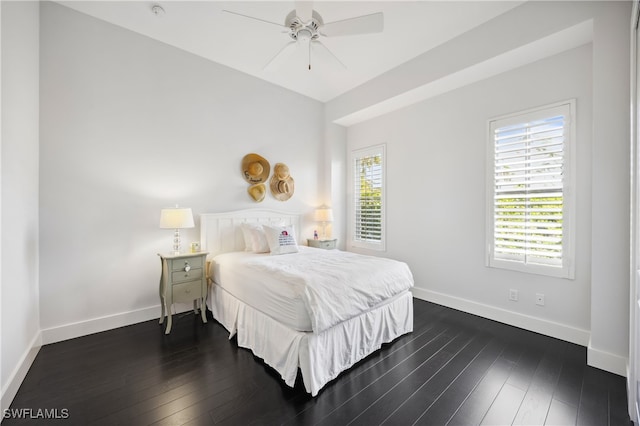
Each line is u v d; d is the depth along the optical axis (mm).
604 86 2004
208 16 2631
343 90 4199
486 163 3012
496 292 2971
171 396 1753
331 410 1645
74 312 2553
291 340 1875
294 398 1744
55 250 2457
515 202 2805
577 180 2432
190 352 2303
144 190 2939
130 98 2848
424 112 3613
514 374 2002
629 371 1616
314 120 4539
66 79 2506
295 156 4305
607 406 1672
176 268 2719
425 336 2613
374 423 1546
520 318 2777
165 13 2594
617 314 1983
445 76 2967
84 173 2600
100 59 2680
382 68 3516
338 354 1995
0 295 1597
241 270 2541
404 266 2697
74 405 1664
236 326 2545
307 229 4480
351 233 4711
